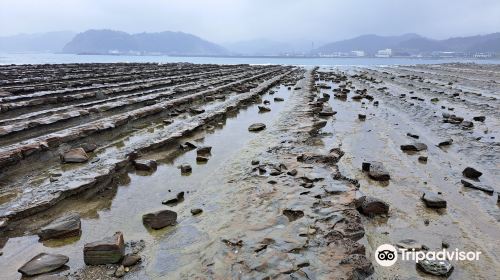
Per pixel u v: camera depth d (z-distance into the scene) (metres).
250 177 5.02
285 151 6.27
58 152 6.30
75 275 2.93
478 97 14.29
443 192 4.62
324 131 8.00
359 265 2.92
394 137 7.53
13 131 7.05
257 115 10.25
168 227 3.70
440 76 26.61
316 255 3.07
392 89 17.38
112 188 4.80
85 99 12.11
